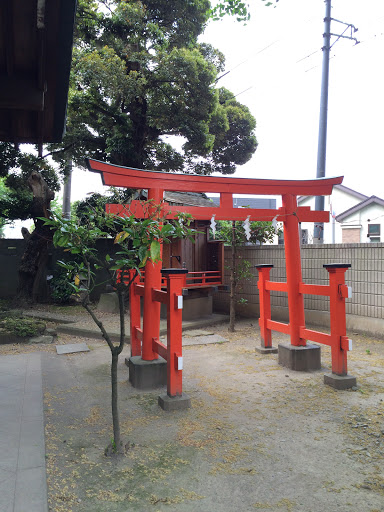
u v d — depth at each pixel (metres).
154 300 4.96
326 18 10.58
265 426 3.73
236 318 9.98
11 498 2.51
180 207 5.48
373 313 7.57
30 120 4.49
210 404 4.31
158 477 2.85
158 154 13.23
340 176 6.03
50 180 13.29
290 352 5.58
